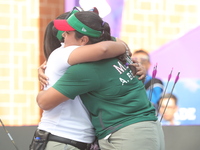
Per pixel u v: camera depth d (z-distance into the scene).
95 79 7.83
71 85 7.77
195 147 16.22
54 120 8.20
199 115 16.33
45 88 8.50
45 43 9.62
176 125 16.25
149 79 15.99
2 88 15.32
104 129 8.07
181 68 16.19
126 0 15.79
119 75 8.14
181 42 16.19
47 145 8.17
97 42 8.25
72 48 8.05
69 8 15.42
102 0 15.34
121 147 7.81
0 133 15.06
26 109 15.47
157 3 16.02
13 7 15.19
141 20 15.97
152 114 8.40
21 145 15.06
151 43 16.08
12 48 15.28
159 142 8.21
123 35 15.94
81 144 8.27
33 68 15.43
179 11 16.12
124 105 8.02
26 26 15.29
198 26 16.22
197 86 16.28
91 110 8.22
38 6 15.30
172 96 16.14
